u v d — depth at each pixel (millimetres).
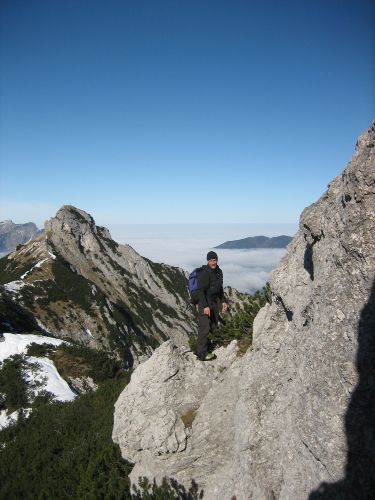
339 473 5617
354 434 5508
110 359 27859
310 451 6195
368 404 5414
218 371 10297
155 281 103062
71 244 97438
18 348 30609
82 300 75188
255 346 9234
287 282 8211
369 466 5336
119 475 10109
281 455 7336
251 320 10680
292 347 7746
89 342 67938
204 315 10477
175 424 9531
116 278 96875
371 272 5590
